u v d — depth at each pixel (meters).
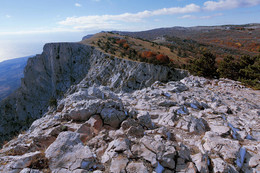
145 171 5.39
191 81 27.25
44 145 7.42
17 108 92.44
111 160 5.94
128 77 68.75
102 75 75.31
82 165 5.50
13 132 87.56
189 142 8.35
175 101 15.74
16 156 6.04
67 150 6.03
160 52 109.94
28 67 95.38
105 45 100.44
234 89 23.91
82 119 9.77
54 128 8.48
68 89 79.38
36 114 89.75
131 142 7.05
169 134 9.09
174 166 5.71
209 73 35.38
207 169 5.78
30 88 94.31
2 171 5.01
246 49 145.00
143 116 10.02
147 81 67.31
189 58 107.69
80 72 87.00
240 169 6.39
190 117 11.24
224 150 7.16
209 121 11.47
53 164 5.48
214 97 18.11
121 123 9.45
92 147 7.07
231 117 12.34
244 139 9.15
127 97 17.28
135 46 115.25
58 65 90.12
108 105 10.20
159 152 6.10
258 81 26.12
